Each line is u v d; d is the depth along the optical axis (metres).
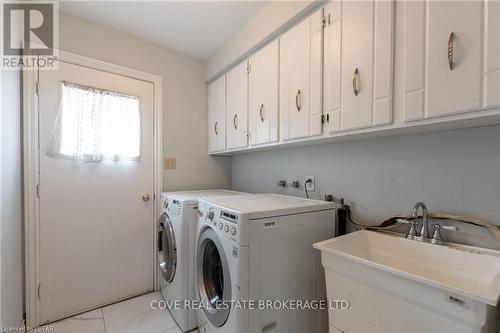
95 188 1.98
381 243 1.30
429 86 0.93
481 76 0.81
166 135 2.38
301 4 1.42
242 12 1.80
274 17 1.62
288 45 1.58
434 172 1.21
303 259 1.33
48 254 1.77
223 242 1.24
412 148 1.29
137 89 2.19
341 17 1.25
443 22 0.89
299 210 1.32
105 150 2.02
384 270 0.91
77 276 1.89
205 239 1.48
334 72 1.29
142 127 2.22
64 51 1.82
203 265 1.55
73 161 1.87
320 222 1.42
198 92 2.59
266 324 1.19
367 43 1.13
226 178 2.79
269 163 2.24
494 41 0.78
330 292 1.13
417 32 0.96
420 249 1.15
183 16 1.85
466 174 1.11
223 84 2.33
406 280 0.86
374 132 1.20
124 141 2.11
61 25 1.81
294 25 1.54
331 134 1.33
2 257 1.19
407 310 0.87
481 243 1.07
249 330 1.13
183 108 2.49
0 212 1.15
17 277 1.54
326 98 1.34
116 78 2.07
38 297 1.72
